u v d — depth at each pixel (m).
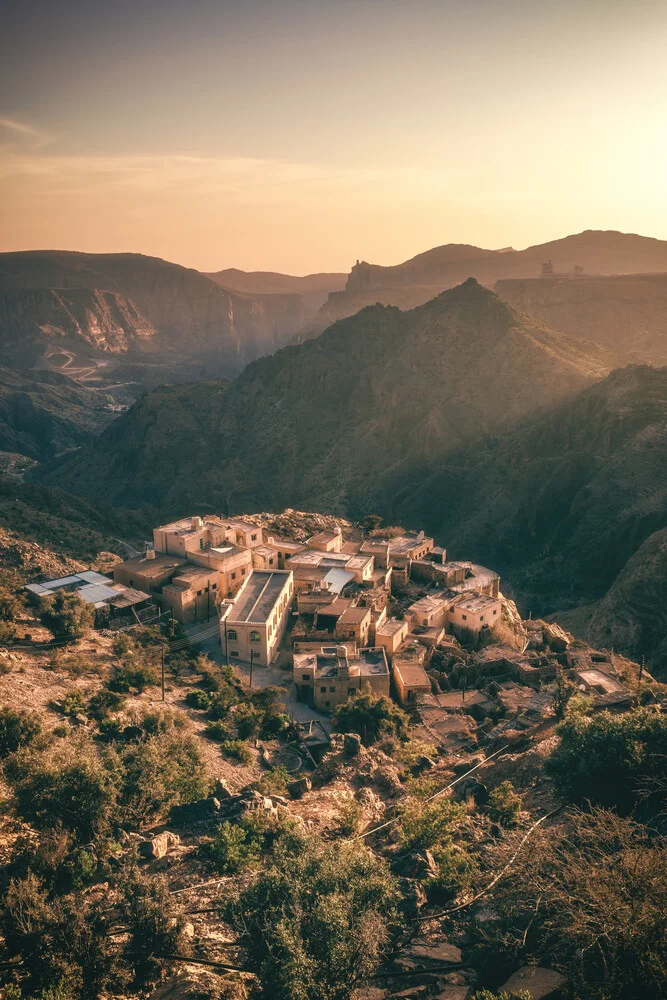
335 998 23.25
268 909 25.94
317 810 41.97
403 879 31.08
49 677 58.34
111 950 26.47
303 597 84.62
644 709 40.59
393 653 76.25
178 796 38.72
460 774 48.38
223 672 69.94
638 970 22.38
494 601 90.06
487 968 26.27
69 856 31.77
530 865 28.16
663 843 27.95
